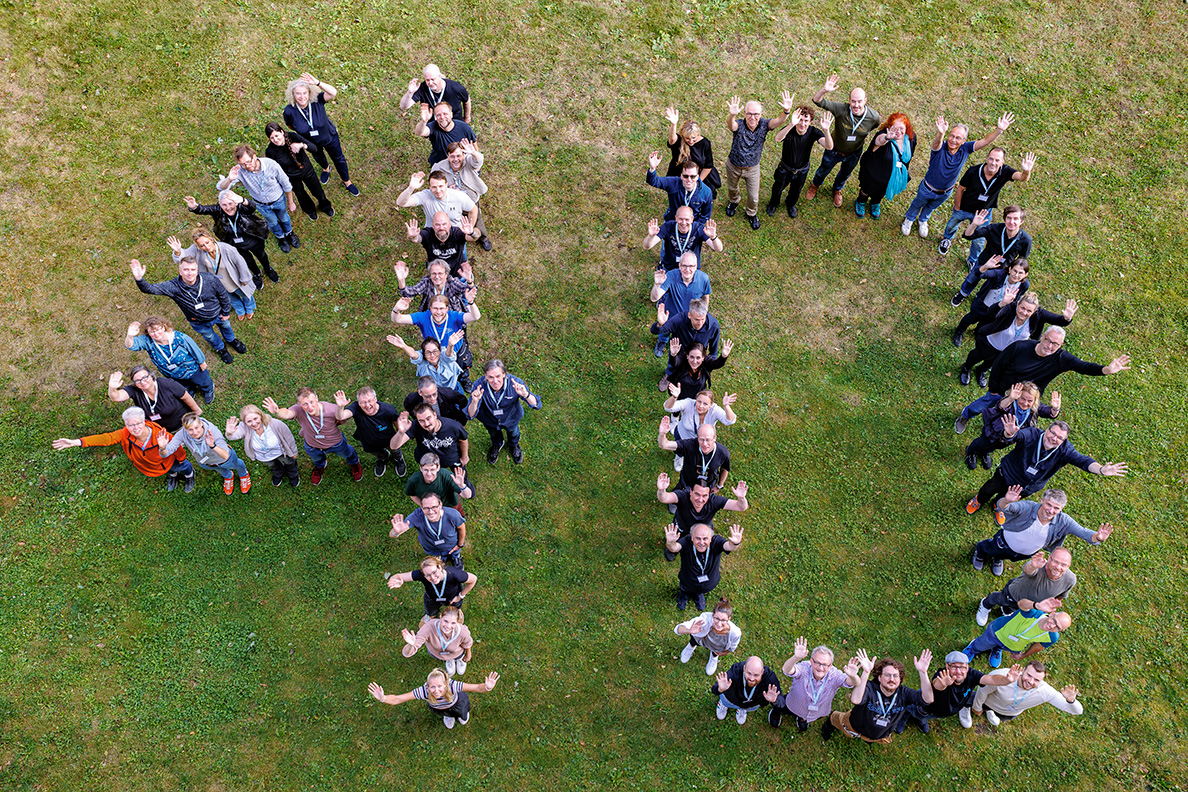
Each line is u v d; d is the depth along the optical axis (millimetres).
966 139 12336
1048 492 8516
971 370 11305
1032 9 14164
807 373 11328
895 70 13727
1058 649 9406
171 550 9812
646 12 14039
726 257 12234
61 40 12805
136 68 12852
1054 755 8805
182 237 11883
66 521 9938
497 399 9461
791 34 14008
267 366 11109
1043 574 8555
